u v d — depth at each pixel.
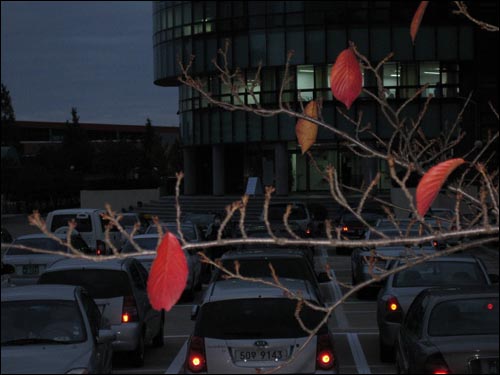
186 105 61.75
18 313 9.30
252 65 55.62
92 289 12.34
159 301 2.74
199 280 23.52
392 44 53.78
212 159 66.62
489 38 53.56
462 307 8.46
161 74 61.19
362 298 20.59
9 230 52.06
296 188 59.41
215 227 32.00
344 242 3.54
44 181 73.00
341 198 3.73
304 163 59.25
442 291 8.98
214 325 8.34
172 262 2.75
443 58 53.59
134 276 13.17
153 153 79.12
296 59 54.81
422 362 7.85
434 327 8.31
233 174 64.12
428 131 53.50
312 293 8.66
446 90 53.62
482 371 7.62
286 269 12.80
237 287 8.84
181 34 58.59
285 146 57.22
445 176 2.97
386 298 12.42
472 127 53.44
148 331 13.32
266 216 3.56
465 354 7.64
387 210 4.38
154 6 62.31
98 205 61.78
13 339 8.98
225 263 12.93
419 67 53.91
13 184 72.50
